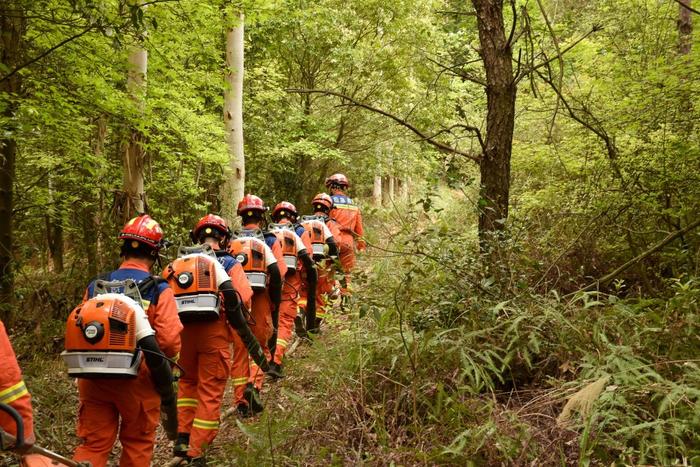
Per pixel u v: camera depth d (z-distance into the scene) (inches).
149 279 141.3
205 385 173.8
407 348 164.4
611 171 261.7
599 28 223.0
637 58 309.0
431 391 155.3
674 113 261.4
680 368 137.9
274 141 584.4
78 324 128.8
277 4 347.9
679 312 158.4
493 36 221.6
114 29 213.8
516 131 406.9
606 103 301.3
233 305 171.5
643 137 254.1
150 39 280.8
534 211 297.6
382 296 215.2
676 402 121.0
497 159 220.1
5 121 240.5
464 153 222.5
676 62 256.4
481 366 155.7
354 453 138.1
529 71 211.8
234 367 210.7
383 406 151.4
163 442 200.4
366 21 618.8
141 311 132.7
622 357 139.9
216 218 195.3
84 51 260.4
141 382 136.0
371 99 645.3
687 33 314.8
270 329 233.6
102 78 275.4
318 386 183.9
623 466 109.4
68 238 475.5
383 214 229.8
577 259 235.5
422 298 198.1
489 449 128.0
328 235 317.7
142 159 328.2
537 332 166.2
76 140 310.0
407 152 665.6
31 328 305.6
